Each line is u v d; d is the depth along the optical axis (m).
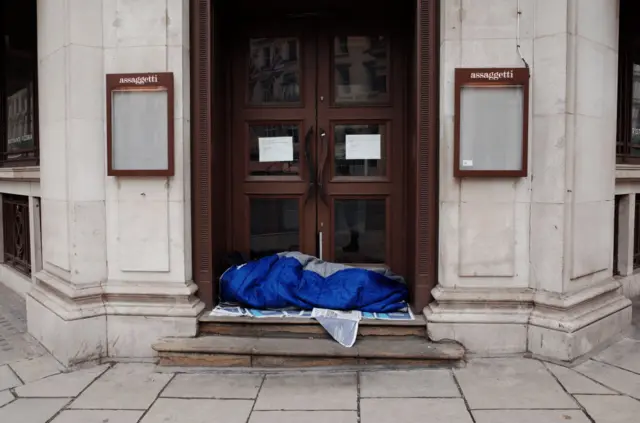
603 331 4.53
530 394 3.71
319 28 5.32
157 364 4.31
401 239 5.26
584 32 4.31
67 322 4.29
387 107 5.27
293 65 5.38
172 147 4.40
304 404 3.61
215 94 4.88
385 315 4.57
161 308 4.43
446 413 3.46
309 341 4.38
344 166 5.35
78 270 4.41
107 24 4.44
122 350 4.44
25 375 4.16
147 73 4.38
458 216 4.38
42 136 4.95
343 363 4.18
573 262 4.32
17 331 5.25
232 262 5.20
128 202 4.48
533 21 4.28
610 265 4.83
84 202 4.42
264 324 4.48
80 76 4.38
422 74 4.46
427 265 4.56
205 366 4.23
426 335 4.41
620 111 5.95
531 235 4.36
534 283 4.37
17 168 6.03
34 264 6.12
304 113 5.34
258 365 4.21
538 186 4.31
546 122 4.26
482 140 4.32
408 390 3.79
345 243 5.36
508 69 4.26
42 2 4.85
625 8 5.89
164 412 3.52
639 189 6.07
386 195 5.29
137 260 4.49
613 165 4.78
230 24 5.32
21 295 6.64
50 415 3.50
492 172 4.30
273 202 5.41
